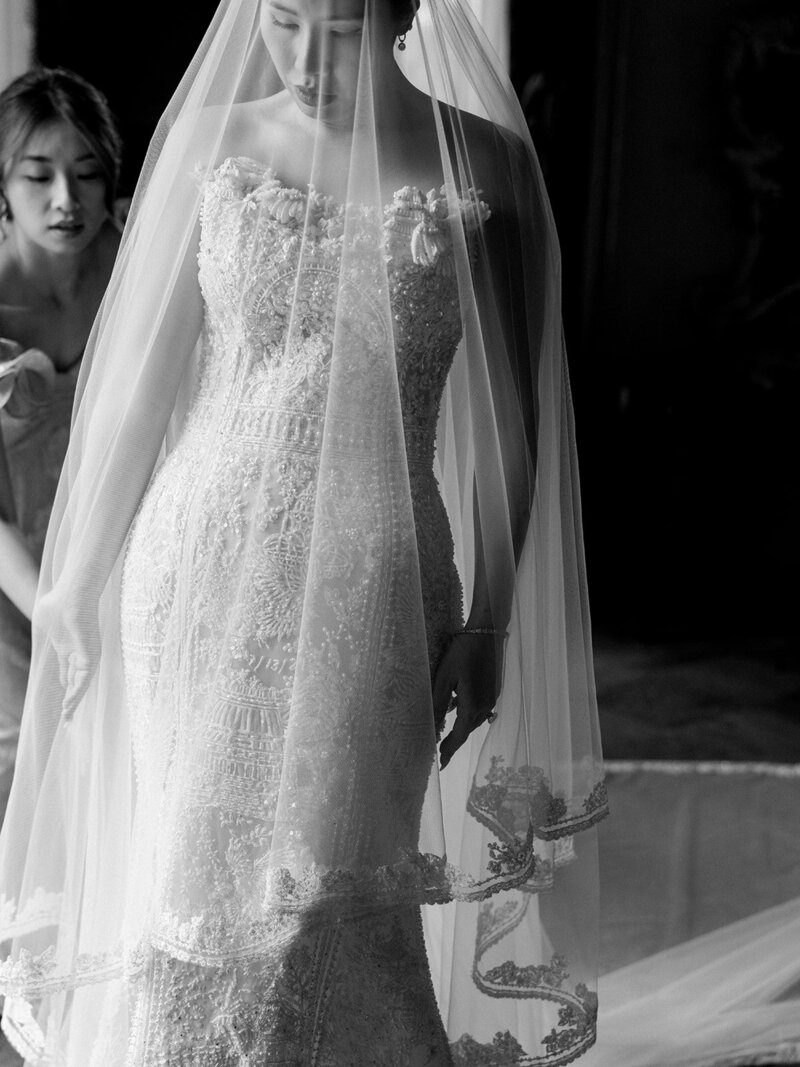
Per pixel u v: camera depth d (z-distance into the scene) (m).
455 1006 1.82
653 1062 2.40
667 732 4.94
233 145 1.70
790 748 4.79
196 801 1.59
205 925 1.56
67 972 1.78
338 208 1.65
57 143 2.49
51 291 2.56
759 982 2.65
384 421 1.64
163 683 1.68
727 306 6.82
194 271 1.74
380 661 1.62
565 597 1.92
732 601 6.88
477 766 1.78
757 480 6.87
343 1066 1.62
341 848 1.59
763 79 6.63
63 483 1.91
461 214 1.70
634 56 6.67
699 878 3.38
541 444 1.86
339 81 1.63
